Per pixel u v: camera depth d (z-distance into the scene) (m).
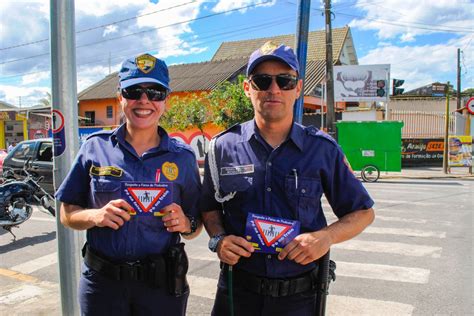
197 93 23.84
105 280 2.19
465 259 5.55
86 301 2.24
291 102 2.14
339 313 3.98
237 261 2.10
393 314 3.96
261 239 2.02
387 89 22.42
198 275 5.05
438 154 21.48
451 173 17.69
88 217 2.14
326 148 2.14
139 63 2.28
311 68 25.50
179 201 2.33
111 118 28.69
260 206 2.10
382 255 5.77
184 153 2.38
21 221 6.96
